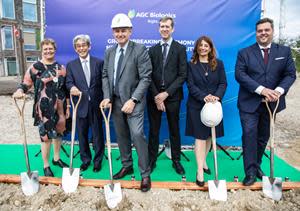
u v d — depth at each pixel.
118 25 3.12
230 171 3.91
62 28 4.50
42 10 4.53
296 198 3.15
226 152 4.33
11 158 4.26
